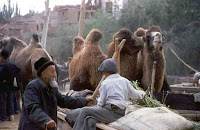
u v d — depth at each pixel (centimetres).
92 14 3684
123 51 664
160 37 629
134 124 418
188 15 2875
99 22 3014
